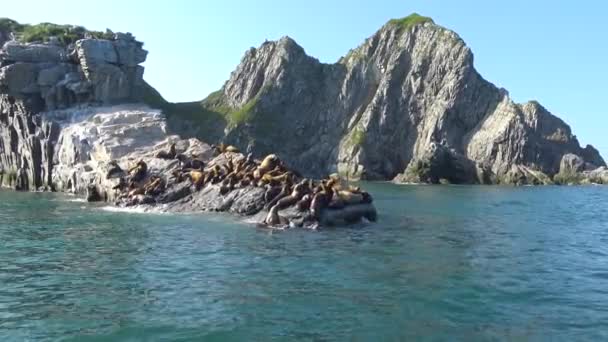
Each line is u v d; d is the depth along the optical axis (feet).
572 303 57.62
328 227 113.09
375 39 522.88
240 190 134.41
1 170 247.50
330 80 522.47
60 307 54.49
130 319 50.80
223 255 82.12
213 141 492.54
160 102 521.24
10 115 239.09
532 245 96.58
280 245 91.45
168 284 64.13
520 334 47.88
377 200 204.33
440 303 57.06
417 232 110.63
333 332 47.80
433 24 491.72
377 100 471.62
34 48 241.14
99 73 249.34
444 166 380.78
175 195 144.46
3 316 51.57
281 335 46.85
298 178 139.03
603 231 118.83
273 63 529.04
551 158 400.26
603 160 424.46
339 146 470.80
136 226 112.37
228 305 55.57
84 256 80.74
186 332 47.34
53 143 221.05
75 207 149.69
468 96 441.27
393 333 47.73
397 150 459.32
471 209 171.12
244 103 524.93
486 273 71.56
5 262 76.23
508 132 394.52
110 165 167.73
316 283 65.16
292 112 512.22
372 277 68.54
